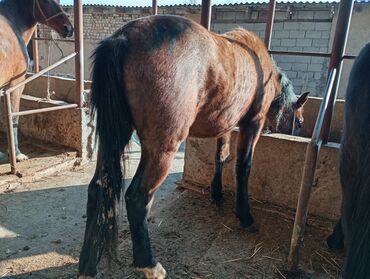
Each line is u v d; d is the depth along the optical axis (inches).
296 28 328.8
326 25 315.6
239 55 71.4
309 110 132.5
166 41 58.2
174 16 64.2
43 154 137.3
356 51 304.8
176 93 58.5
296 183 94.2
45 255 76.8
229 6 346.0
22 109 152.3
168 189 119.6
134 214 62.3
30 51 297.4
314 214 92.7
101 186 59.0
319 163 89.6
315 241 84.7
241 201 88.0
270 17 97.1
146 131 60.6
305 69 331.9
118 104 58.0
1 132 161.8
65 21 136.9
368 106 51.4
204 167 110.7
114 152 58.6
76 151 139.3
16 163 126.1
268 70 83.7
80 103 135.8
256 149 99.6
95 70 58.1
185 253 79.4
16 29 121.5
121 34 59.2
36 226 89.8
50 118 143.6
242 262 76.6
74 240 83.9
